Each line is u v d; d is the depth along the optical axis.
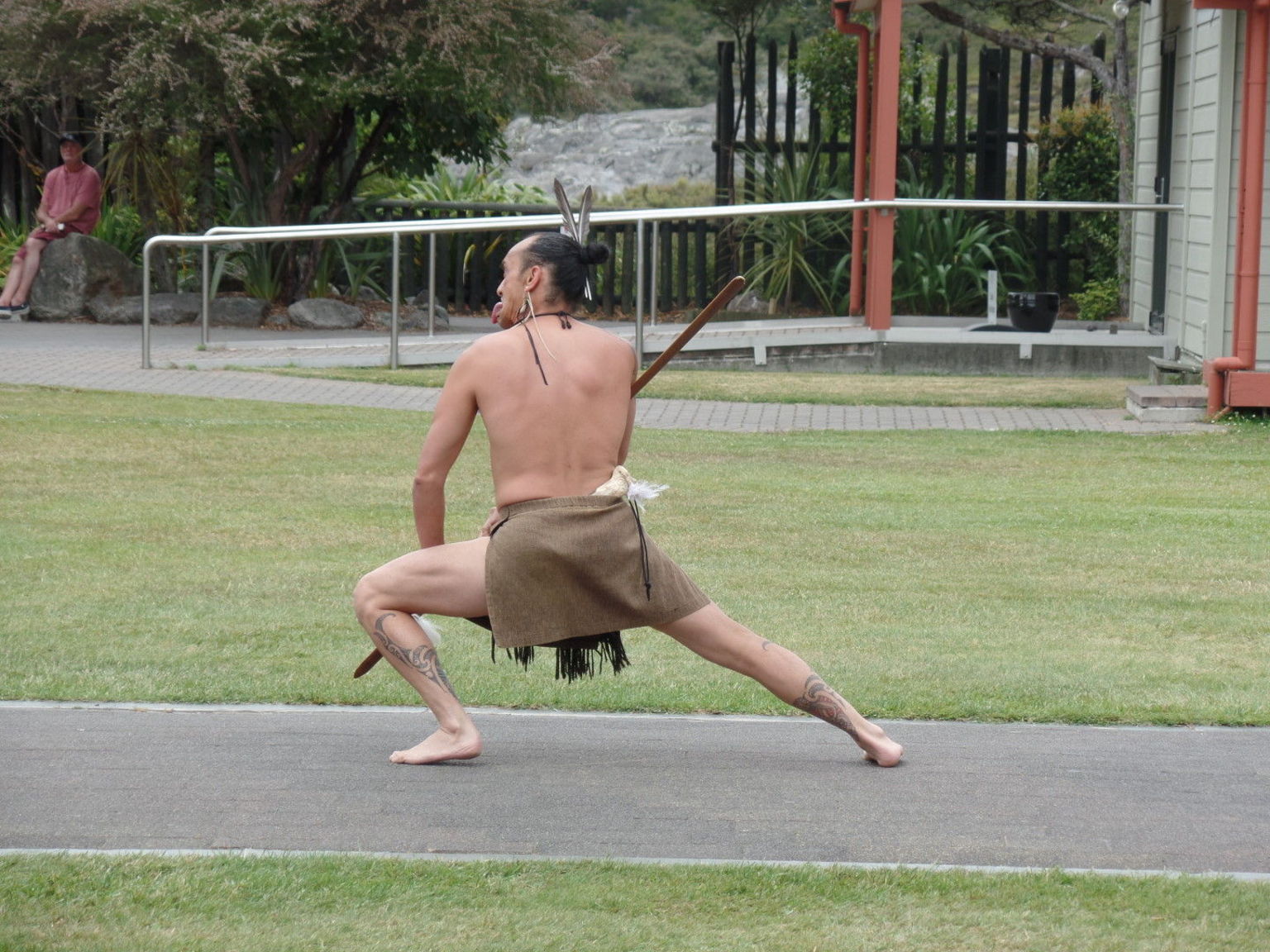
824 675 18.98
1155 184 56.22
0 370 47.75
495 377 14.73
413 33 58.91
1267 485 33.69
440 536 15.41
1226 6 41.44
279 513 29.39
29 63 60.44
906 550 26.98
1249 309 42.16
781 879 12.69
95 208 64.69
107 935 11.51
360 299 63.72
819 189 65.62
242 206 64.62
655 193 103.31
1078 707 17.75
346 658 19.66
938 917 11.96
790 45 68.75
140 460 34.66
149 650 19.83
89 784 14.94
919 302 57.69
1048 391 48.97
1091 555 26.55
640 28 139.38
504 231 64.69
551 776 15.44
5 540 26.41
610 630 14.81
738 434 40.97
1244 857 13.46
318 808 14.41
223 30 56.88
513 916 11.91
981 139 66.88
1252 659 19.98
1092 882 12.70
